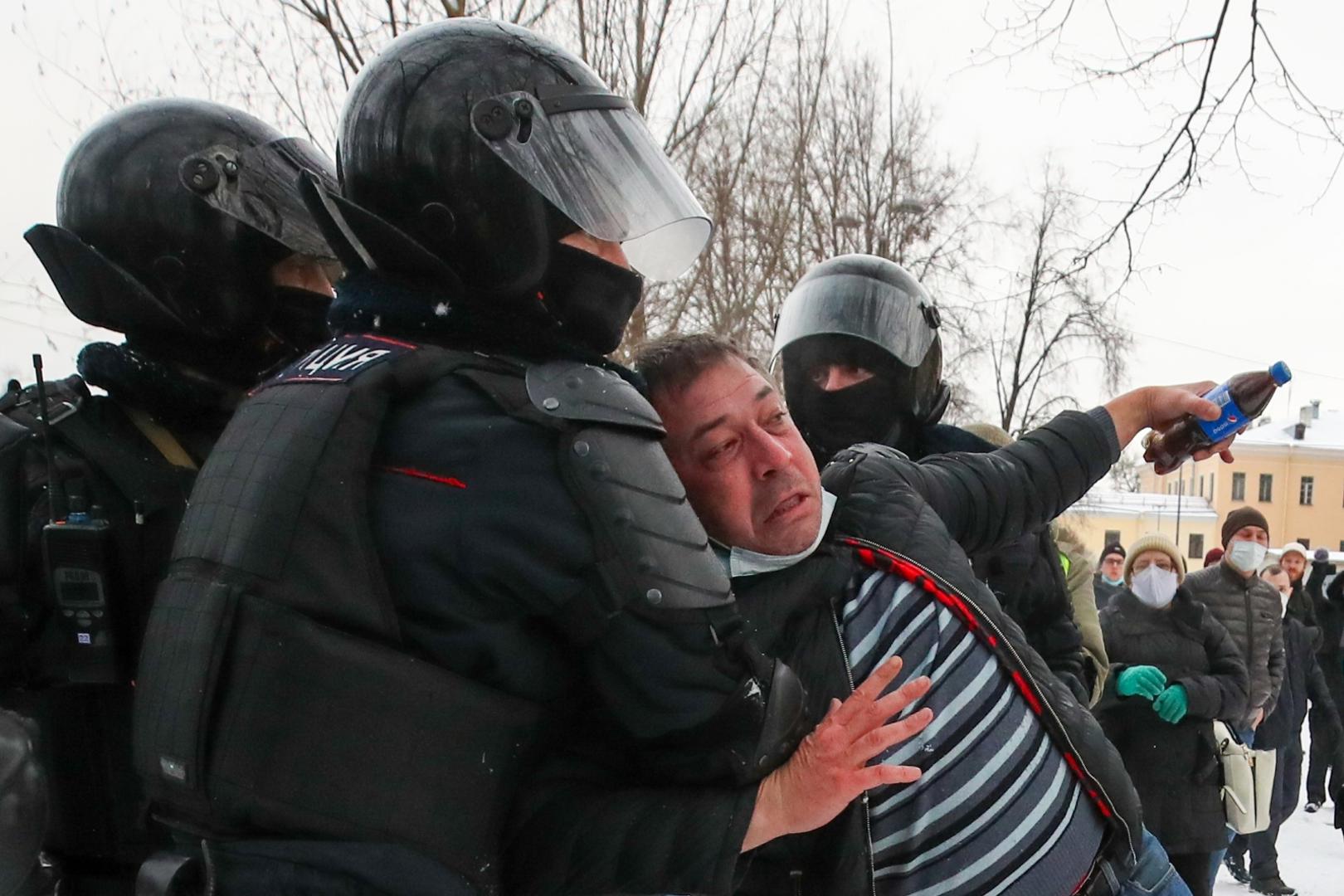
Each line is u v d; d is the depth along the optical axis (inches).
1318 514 1620.3
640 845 44.4
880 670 45.8
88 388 63.3
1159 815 158.6
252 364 69.0
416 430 44.0
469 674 43.5
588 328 50.4
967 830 55.6
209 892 41.4
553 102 49.2
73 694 58.6
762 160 371.9
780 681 47.0
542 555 43.1
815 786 44.5
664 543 44.2
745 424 58.4
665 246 58.2
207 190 64.7
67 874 59.7
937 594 58.8
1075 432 75.4
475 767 43.1
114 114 67.9
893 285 94.9
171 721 41.3
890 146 459.2
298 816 40.4
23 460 58.5
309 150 71.4
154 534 58.7
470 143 47.0
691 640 44.1
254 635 40.7
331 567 41.8
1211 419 78.0
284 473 42.3
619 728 46.1
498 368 45.8
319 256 67.9
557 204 47.8
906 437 98.0
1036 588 103.3
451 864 42.3
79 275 63.9
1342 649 292.5
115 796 58.5
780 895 55.9
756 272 357.1
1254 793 163.5
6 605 56.6
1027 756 57.7
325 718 40.6
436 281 47.9
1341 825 262.4
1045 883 56.7
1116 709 160.6
